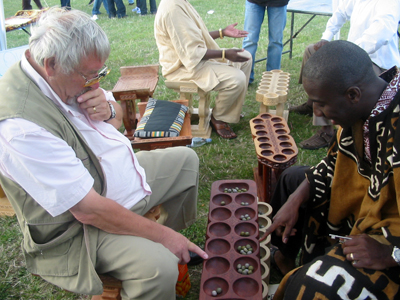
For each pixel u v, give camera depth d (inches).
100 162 59.3
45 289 79.0
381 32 101.2
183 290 73.5
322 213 65.2
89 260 55.6
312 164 114.7
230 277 55.2
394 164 46.5
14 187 53.4
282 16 161.8
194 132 135.3
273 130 97.0
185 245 59.4
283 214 65.6
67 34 48.9
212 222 66.1
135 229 57.1
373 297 45.9
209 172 115.0
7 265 85.2
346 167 58.2
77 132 55.9
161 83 181.2
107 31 285.7
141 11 335.3
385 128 48.6
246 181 75.4
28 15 191.2
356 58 47.1
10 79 52.2
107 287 61.1
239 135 136.3
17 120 48.8
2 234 93.8
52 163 50.4
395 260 46.0
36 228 56.4
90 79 53.7
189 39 120.7
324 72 47.3
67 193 51.4
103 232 57.8
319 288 46.1
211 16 304.0
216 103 133.1
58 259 57.6
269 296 67.1
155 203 72.2
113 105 73.7
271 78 134.7
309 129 136.0
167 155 75.2
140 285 55.5
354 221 60.7
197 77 127.1
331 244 65.3
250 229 65.1
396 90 47.5
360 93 47.9
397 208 50.9
